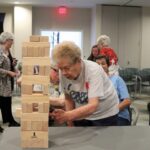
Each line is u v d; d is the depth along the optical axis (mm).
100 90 1564
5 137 1489
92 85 1556
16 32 8641
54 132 1572
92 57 4105
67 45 1436
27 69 1324
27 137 1339
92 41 9141
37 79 1325
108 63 2762
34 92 1344
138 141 1443
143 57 9055
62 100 1858
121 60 8938
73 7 9219
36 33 9242
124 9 8805
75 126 1738
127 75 7742
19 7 8633
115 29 8789
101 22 8680
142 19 8930
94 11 8844
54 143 1406
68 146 1367
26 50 1328
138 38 8977
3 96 4043
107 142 1424
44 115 1336
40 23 9234
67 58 1433
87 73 1575
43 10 9219
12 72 4043
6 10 8977
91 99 1539
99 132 1580
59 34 9375
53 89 2400
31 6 8703
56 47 1452
